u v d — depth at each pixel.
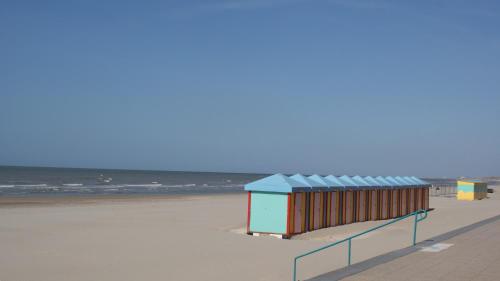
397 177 31.69
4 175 110.12
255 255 14.43
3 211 28.25
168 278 11.43
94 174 140.38
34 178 98.50
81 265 12.84
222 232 19.61
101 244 16.20
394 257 11.75
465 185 48.97
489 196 58.41
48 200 40.12
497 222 21.06
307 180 21.31
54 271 12.12
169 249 15.34
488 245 13.66
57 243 16.34
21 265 12.78
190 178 145.88
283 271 12.17
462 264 10.93
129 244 16.25
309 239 18.42
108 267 12.61
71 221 23.12
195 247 15.77
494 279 9.55
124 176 136.12
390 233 19.70
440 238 15.19
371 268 10.51
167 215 27.30
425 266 10.71
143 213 28.41
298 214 19.61
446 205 39.59
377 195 27.11
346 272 10.13
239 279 11.32
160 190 67.44
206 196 52.59
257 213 19.23
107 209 31.09
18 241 16.72
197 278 11.41
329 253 14.66
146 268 12.50
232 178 170.50
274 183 19.17
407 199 31.11
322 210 21.61
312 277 10.70
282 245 16.41
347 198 23.89
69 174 131.38
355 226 22.66
